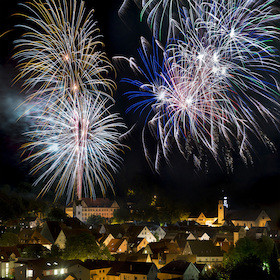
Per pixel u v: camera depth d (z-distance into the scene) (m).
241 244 104.62
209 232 175.00
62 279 96.25
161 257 123.25
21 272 99.38
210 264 122.44
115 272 102.38
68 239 116.12
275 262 86.12
